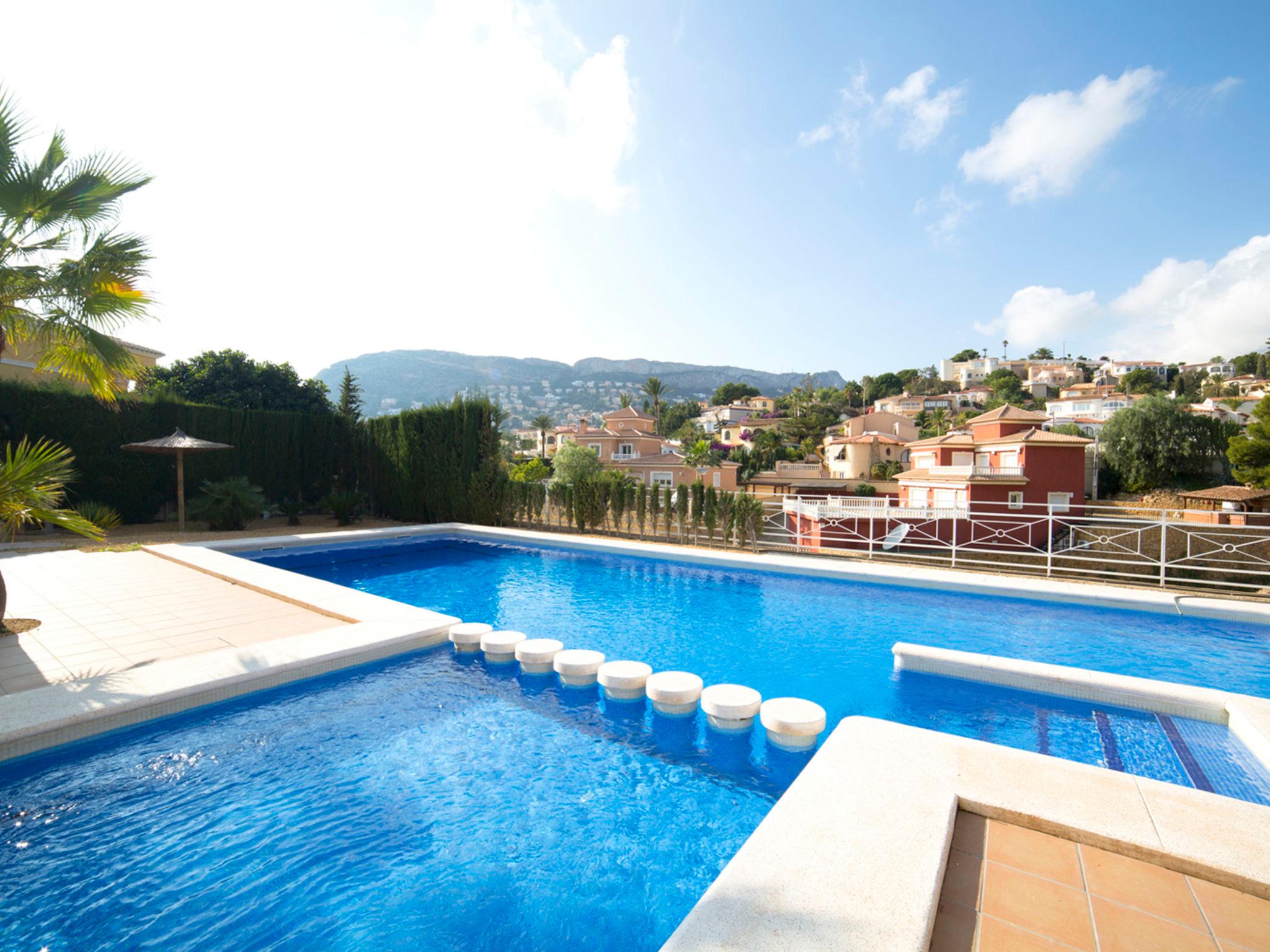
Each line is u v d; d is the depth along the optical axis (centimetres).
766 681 598
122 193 641
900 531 2184
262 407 2714
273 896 297
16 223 599
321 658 547
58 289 615
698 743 463
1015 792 300
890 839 258
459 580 1104
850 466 5253
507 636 632
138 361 696
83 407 1509
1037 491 2694
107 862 318
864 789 303
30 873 308
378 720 494
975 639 734
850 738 370
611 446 4528
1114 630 762
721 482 4534
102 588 841
